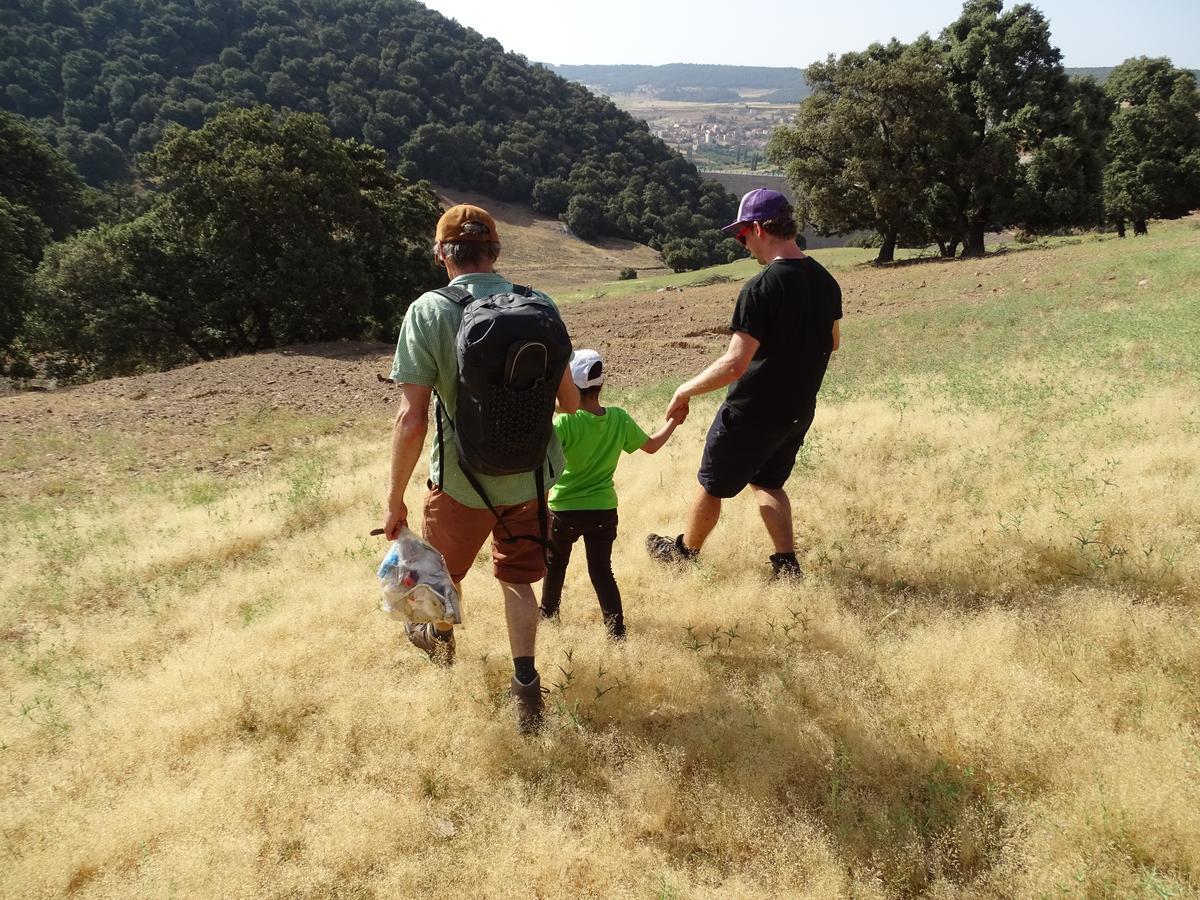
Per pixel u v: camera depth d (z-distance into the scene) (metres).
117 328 29.38
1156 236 28.41
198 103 125.75
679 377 15.99
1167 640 2.99
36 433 12.47
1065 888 2.08
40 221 40.16
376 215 32.53
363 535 5.69
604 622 3.78
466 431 2.72
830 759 2.73
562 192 149.38
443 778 2.81
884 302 23.47
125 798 2.74
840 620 3.62
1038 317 16.22
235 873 2.38
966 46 38.56
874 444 6.42
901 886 2.25
